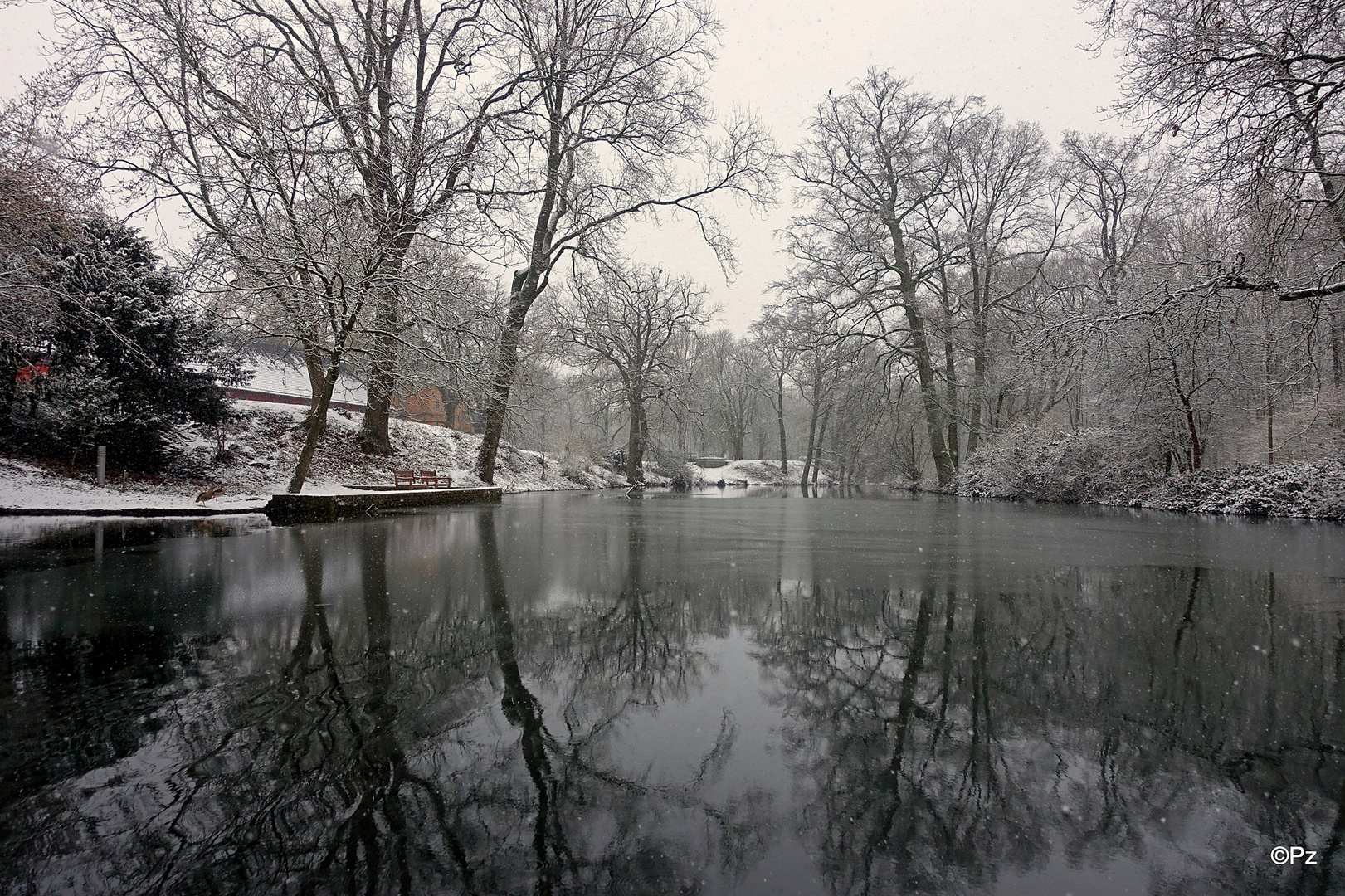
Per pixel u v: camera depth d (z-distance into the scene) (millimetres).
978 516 15539
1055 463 21078
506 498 25531
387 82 16125
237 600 5691
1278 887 1961
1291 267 12766
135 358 15867
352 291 13727
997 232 26406
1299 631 4695
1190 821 2307
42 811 2354
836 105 26531
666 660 4074
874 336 27281
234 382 18891
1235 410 18875
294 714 3197
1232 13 9234
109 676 3723
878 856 2107
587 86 20125
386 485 21156
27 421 15375
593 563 7902
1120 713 3232
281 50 16203
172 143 13977
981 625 4938
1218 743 2910
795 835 2223
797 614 5281
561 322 32312
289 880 1987
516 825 2277
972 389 26531
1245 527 12445
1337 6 8281
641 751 2836
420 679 3717
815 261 27547
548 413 43594
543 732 3025
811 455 41938
